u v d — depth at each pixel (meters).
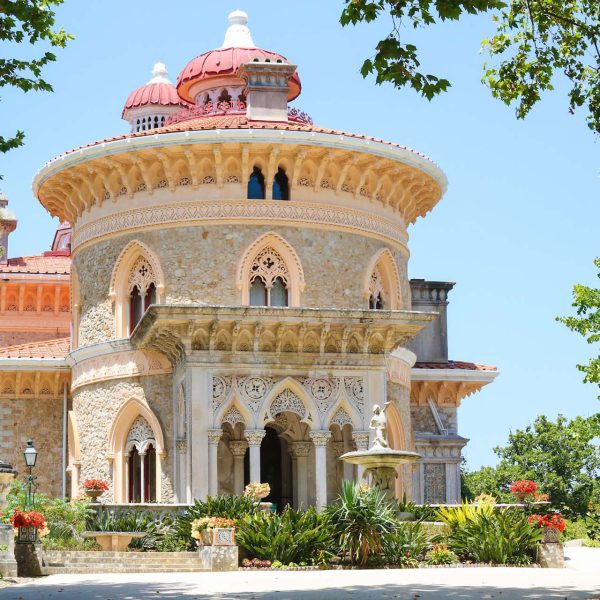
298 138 37.47
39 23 21.97
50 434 43.78
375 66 19.97
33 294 48.78
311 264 38.44
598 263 37.56
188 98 47.31
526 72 24.22
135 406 38.19
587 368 36.78
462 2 19.31
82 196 40.72
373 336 36.06
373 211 40.16
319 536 29.62
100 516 33.22
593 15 24.14
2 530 26.86
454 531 31.38
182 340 34.53
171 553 30.34
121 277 39.38
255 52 45.94
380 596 20.84
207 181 38.41
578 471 64.44
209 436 34.31
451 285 49.72
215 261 37.94
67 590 23.06
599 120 23.98
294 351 35.47
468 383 47.91
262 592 21.83
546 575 26.20
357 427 35.72
